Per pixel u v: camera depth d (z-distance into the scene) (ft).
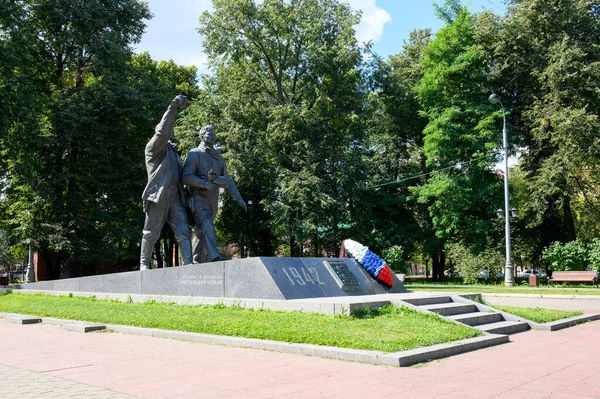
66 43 107.24
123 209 116.16
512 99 123.95
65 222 104.88
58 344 32.63
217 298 42.86
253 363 25.89
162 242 150.30
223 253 163.53
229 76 125.49
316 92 118.21
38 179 102.22
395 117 139.74
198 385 21.56
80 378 23.02
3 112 89.56
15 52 93.56
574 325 42.42
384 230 139.13
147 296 48.67
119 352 29.45
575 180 114.62
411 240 138.00
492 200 115.03
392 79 133.28
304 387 21.09
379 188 139.95
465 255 116.78
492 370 24.35
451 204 115.34
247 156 112.78
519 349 30.40
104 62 110.11
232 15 120.78
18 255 152.05
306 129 117.70
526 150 121.80
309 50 119.65
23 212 103.50
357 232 131.34
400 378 22.58
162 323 36.68
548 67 106.73
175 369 24.70
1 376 23.52
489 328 36.17
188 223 52.85
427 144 117.70
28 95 93.97
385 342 27.76
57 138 103.71
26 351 30.17
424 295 43.98
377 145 146.30
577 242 105.81
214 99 120.37
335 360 26.48
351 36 119.24
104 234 109.29
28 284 65.16
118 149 112.27
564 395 20.01
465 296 44.93
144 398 19.61
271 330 31.48
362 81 129.49
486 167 114.21
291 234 119.96
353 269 48.44
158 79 132.77
